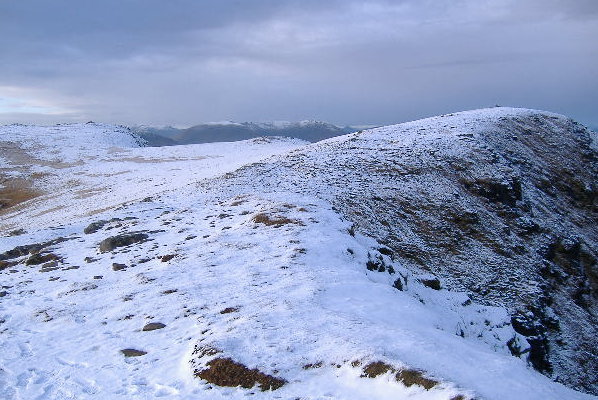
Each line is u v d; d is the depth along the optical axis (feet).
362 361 32.76
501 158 143.54
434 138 151.02
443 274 88.63
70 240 86.79
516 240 109.40
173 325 45.01
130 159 247.29
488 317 69.31
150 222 91.09
